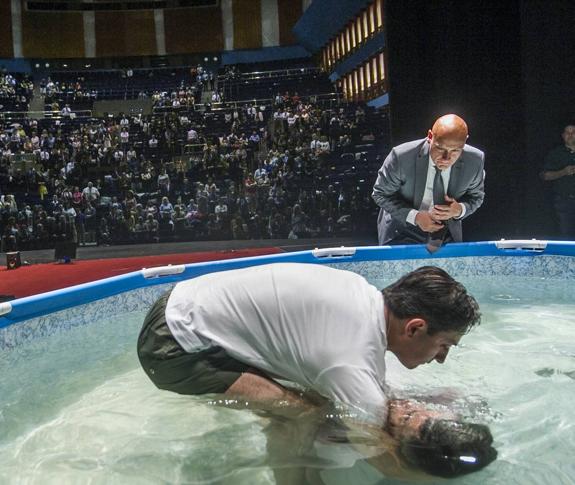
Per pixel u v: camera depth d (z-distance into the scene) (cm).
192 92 2095
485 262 379
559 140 570
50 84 2083
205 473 131
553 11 547
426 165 344
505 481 121
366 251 377
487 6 549
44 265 763
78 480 131
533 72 561
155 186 1365
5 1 2152
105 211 1179
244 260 354
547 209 583
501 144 569
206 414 161
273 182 1250
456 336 150
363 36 1788
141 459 139
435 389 170
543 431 144
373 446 138
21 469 137
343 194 1104
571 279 359
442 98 571
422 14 562
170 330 167
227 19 2284
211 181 1264
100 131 1655
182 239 1123
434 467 127
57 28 2223
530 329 240
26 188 1321
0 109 1909
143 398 179
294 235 1068
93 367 218
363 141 1505
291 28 2269
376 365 147
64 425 162
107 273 684
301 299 155
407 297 148
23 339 259
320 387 150
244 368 163
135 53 2294
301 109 1673
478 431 136
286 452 138
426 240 389
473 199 363
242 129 1688
